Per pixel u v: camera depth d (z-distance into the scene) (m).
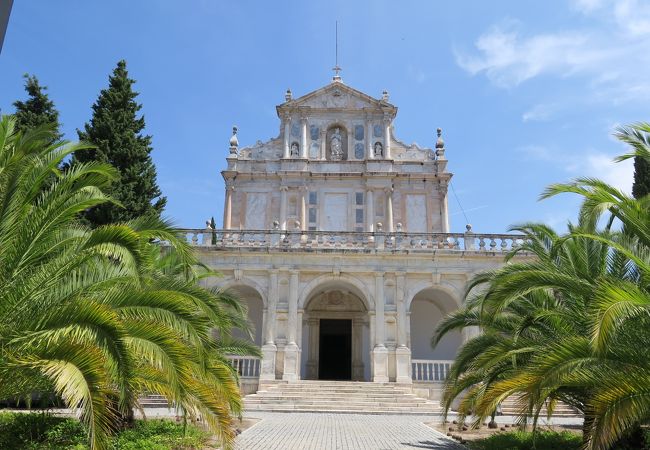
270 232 31.84
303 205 38.25
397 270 30.91
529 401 10.11
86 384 7.77
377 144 39.66
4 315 9.45
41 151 12.11
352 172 38.84
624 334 9.81
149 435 14.45
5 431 13.66
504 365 13.73
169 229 11.73
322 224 38.22
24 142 11.43
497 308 11.66
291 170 38.75
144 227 11.64
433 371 29.53
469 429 19.27
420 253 30.91
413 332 34.62
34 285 9.94
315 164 39.31
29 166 11.17
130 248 10.19
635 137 11.09
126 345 8.57
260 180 39.09
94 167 11.53
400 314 30.30
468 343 15.57
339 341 35.88
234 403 12.06
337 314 34.88
